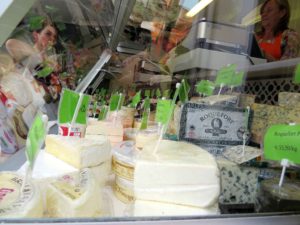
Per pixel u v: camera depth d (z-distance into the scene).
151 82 2.50
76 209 0.52
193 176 0.62
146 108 1.53
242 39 1.71
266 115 0.97
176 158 0.66
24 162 0.80
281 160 0.63
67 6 1.50
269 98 1.27
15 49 1.17
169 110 0.84
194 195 0.62
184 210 0.60
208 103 0.93
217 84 1.17
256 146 0.95
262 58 1.66
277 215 0.55
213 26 1.78
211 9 1.87
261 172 0.78
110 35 2.25
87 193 0.56
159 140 0.76
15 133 1.00
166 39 2.44
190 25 2.04
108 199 0.72
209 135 0.90
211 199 0.62
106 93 2.30
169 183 0.63
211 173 0.62
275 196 0.67
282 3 1.75
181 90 0.87
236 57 1.66
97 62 2.22
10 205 0.44
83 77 1.99
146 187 0.64
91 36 2.07
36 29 1.36
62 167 0.73
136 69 2.66
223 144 0.91
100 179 0.81
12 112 1.02
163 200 0.63
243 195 0.76
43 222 0.41
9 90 1.06
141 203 0.63
